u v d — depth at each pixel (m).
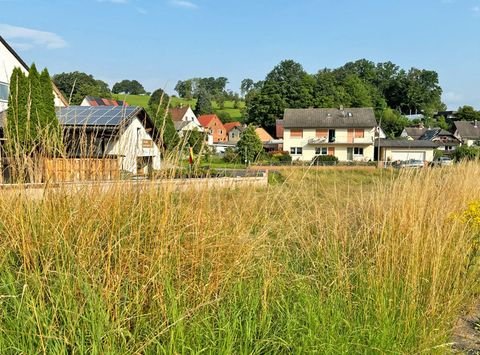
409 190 4.49
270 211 3.79
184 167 3.25
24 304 2.09
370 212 4.35
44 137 2.90
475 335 3.22
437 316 3.08
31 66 5.90
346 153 47.72
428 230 3.71
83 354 1.97
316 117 48.97
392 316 2.80
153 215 2.73
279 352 2.44
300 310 2.77
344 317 2.80
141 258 2.48
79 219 2.58
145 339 2.17
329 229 4.01
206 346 2.22
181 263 2.62
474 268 3.94
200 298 2.49
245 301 2.66
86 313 2.08
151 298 2.37
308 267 3.53
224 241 2.91
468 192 6.16
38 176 2.84
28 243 2.34
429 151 36.09
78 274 2.19
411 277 3.24
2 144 3.02
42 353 1.96
